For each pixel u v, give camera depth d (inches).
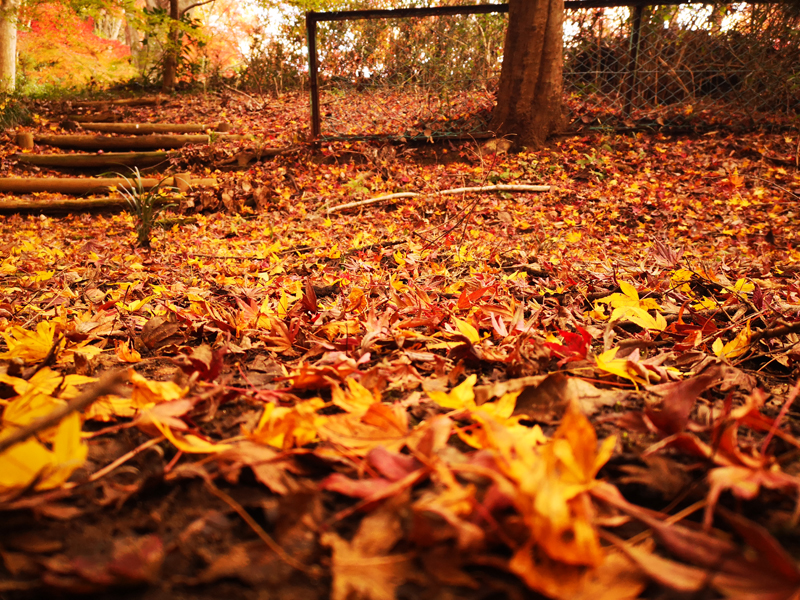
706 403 36.4
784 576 16.6
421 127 280.4
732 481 20.6
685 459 28.0
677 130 263.6
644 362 40.0
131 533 23.2
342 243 150.3
